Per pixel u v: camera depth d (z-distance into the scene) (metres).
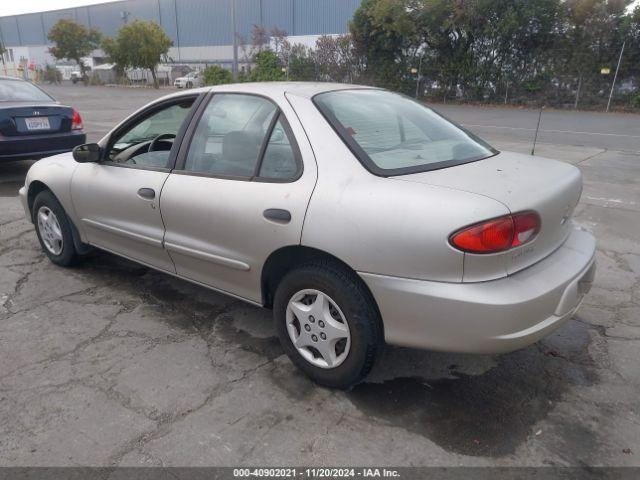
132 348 3.35
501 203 2.38
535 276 2.52
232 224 3.05
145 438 2.56
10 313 3.79
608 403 2.84
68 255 4.48
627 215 6.29
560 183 2.76
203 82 29.23
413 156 2.85
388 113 3.22
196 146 3.38
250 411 2.76
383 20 27.11
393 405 2.81
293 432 2.61
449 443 2.54
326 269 2.73
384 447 2.51
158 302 3.98
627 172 8.87
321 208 2.65
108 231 3.95
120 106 21.84
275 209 2.82
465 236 2.31
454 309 2.38
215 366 3.16
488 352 2.45
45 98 7.88
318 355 2.96
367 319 2.66
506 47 25.16
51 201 4.40
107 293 4.12
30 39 79.81
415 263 2.43
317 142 2.81
